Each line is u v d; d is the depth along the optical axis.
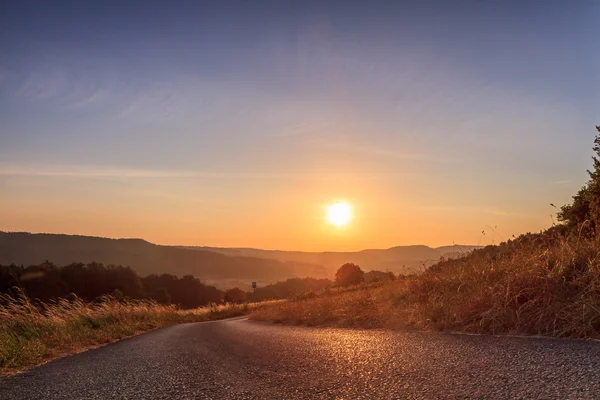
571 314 4.59
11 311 11.24
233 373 4.11
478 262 7.87
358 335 6.42
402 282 10.35
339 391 2.99
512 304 5.51
